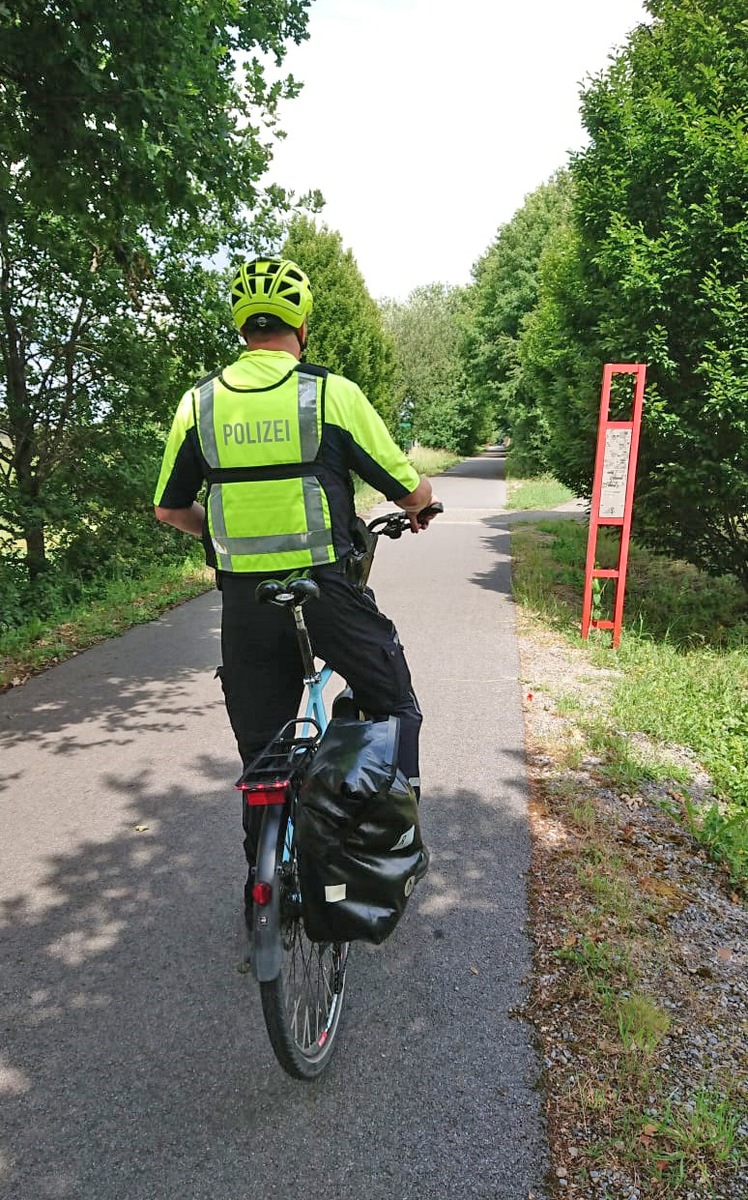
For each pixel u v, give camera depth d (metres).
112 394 10.54
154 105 5.84
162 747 5.04
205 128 6.48
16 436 9.95
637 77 8.06
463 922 3.18
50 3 5.38
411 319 49.66
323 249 26.00
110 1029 2.65
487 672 6.45
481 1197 2.04
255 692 2.47
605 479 7.05
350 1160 2.16
